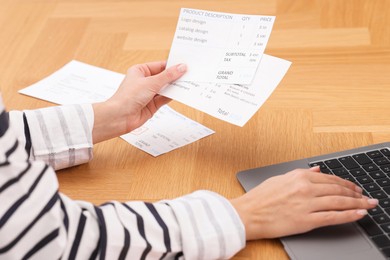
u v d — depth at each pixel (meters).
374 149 1.10
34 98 1.37
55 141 1.15
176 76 1.16
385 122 1.21
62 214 0.86
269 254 0.95
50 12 1.71
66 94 1.37
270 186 0.98
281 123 1.23
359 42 1.45
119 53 1.50
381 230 0.94
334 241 0.94
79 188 1.12
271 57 1.14
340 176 1.05
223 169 1.13
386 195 1.00
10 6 1.76
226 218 0.94
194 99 1.13
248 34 1.16
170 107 1.31
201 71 1.16
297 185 0.96
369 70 1.36
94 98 1.34
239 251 0.96
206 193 0.98
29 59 1.52
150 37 1.55
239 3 1.66
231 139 1.21
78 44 1.55
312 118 1.24
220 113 1.10
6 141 0.82
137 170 1.15
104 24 1.63
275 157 1.15
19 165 0.82
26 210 0.82
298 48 1.46
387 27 1.49
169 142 1.21
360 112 1.24
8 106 1.35
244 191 1.07
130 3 1.71
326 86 1.33
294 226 0.94
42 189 0.84
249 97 1.11
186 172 1.13
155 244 0.90
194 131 1.23
